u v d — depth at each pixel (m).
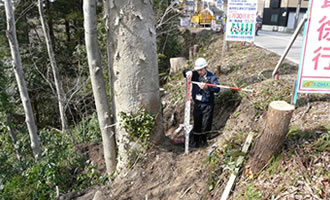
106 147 4.25
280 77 5.06
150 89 3.84
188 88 3.78
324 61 2.87
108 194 3.52
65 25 16.86
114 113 4.06
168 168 3.66
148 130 3.80
